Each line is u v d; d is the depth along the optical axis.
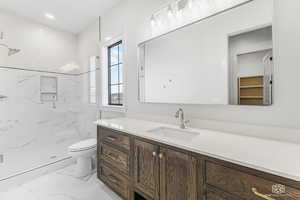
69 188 1.78
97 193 1.69
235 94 1.17
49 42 2.82
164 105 1.67
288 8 0.94
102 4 2.22
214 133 1.19
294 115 0.93
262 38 1.04
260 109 1.06
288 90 0.95
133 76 2.01
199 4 1.36
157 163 1.12
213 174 0.81
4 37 2.32
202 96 1.36
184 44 1.47
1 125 2.29
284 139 0.97
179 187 0.98
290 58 0.94
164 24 1.63
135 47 1.96
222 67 1.24
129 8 2.01
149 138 1.15
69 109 3.10
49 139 2.81
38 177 2.02
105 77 2.62
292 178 0.56
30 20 2.59
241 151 0.80
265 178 0.65
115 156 1.52
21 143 2.49
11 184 1.81
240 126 1.15
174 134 1.40
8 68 2.37
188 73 1.45
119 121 1.80
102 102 2.60
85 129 3.03
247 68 1.11
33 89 2.63
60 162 2.27
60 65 2.97
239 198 0.72
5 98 2.34
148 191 1.19
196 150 0.86
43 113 2.75
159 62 1.70
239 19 1.14
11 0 2.07
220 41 1.24
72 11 2.38
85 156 1.99
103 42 2.52
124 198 1.43
